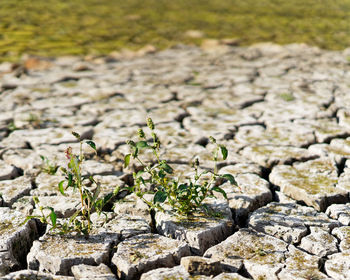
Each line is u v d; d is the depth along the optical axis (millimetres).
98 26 15625
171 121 6578
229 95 7922
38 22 15781
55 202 4082
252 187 4352
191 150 5438
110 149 5590
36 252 3277
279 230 3625
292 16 17609
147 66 10602
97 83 8953
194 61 11141
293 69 9852
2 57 11391
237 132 6102
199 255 3426
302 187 4340
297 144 5559
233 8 19219
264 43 13344
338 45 13055
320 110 6832
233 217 3994
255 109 7090
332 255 3270
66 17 16750
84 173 4770
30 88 8570
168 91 8289
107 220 3758
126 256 3205
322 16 17562
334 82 8539
